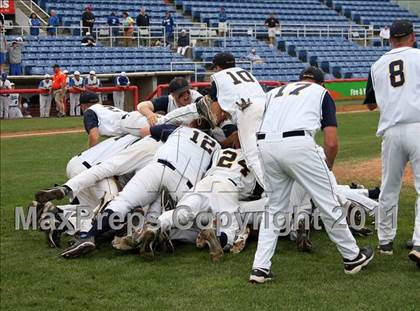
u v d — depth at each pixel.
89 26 26.67
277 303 4.61
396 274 5.18
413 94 5.27
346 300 4.62
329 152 5.13
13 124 19.89
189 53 27.86
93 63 25.23
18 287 5.17
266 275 5.07
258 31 31.25
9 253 6.15
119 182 6.70
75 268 5.62
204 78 26.41
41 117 22.42
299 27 33.16
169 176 6.13
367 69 30.27
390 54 5.44
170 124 6.62
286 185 5.11
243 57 28.44
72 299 4.86
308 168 4.94
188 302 4.70
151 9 30.91
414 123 5.27
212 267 5.53
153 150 6.54
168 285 5.09
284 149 4.92
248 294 4.82
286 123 4.96
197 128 6.63
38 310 4.66
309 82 5.32
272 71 28.09
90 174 6.31
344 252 5.18
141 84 25.75
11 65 23.72
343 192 6.50
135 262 5.75
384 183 5.64
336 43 31.72
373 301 4.59
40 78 23.50
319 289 4.88
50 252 6.17
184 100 6.97
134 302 4.75
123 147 6.76
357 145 13.52
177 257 5.87
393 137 5.36
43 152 13.84
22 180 10.25
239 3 33.59
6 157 13.14
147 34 27.92
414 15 38.00
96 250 6.18
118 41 27.78
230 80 6.37
